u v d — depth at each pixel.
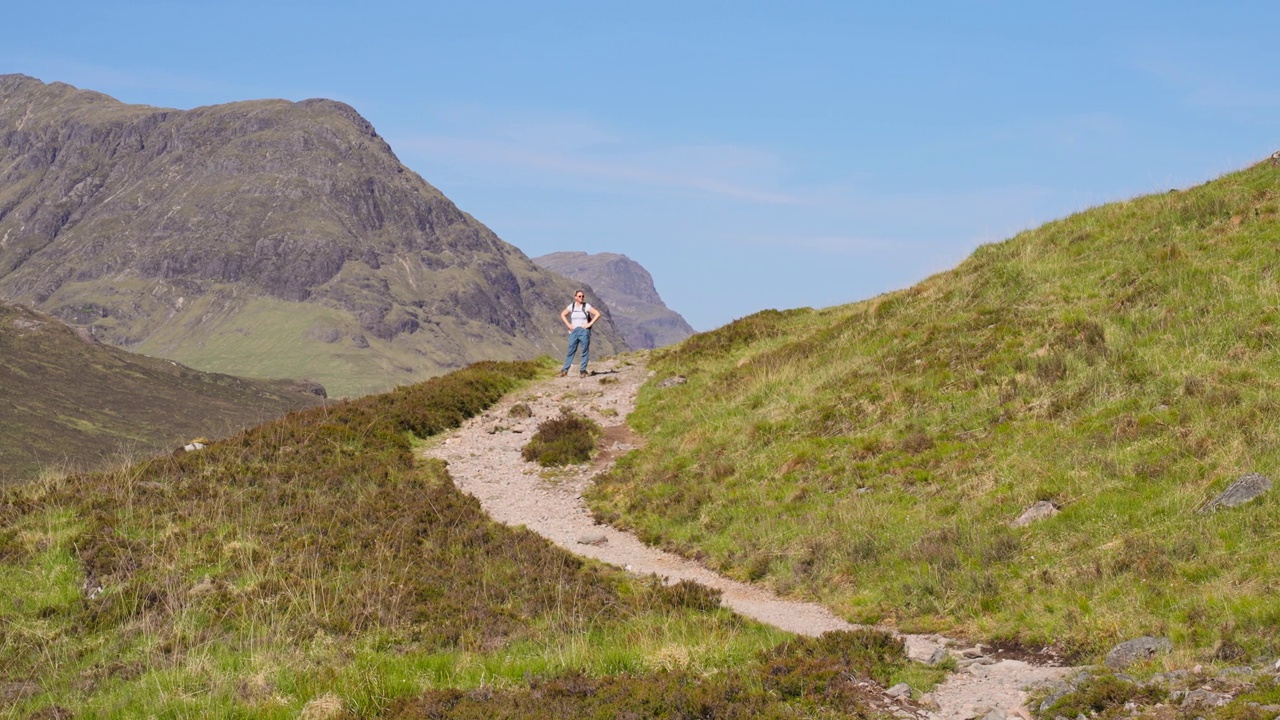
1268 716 7.43
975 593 12.73
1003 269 25.61
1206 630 9.91
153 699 10.34
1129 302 20.45
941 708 9.02
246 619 13.11
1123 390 17.16
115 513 17.06
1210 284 19.48
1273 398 14.83
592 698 9.20
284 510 17.97
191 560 15.35
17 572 14.97
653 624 12.76
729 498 18.97
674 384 29.48
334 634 12.70
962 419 18.80
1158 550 11.99
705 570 16.64
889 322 26.28
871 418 20.50
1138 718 8.00
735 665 10.36
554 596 14.38
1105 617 10.88
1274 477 12.59
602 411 28.00
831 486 18.16
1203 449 14.16
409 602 13.90
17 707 11.03
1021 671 9.98
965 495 15.95
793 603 14.51
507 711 8.95
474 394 30.14
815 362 25.81
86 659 12.42
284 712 9.70
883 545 15.13
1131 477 14.21
